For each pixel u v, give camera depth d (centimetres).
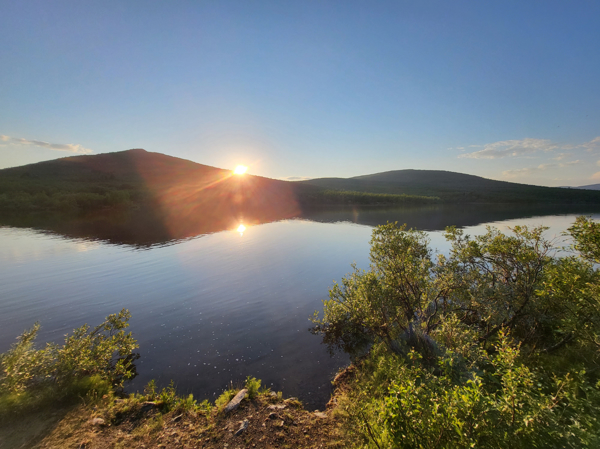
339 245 2700
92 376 647
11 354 638
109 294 1406
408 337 758
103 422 513
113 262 2072
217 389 696
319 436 484
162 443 466
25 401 542
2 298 1357
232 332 1001
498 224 4038
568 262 547
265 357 839
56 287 1520
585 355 509
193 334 988
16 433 483
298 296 1360
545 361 540
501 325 655
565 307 537
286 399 620
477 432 317
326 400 647
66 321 1105
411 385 376
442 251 1972
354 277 984
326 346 899
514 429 320
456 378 489
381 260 823
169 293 1416
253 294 1393
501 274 733
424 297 775
